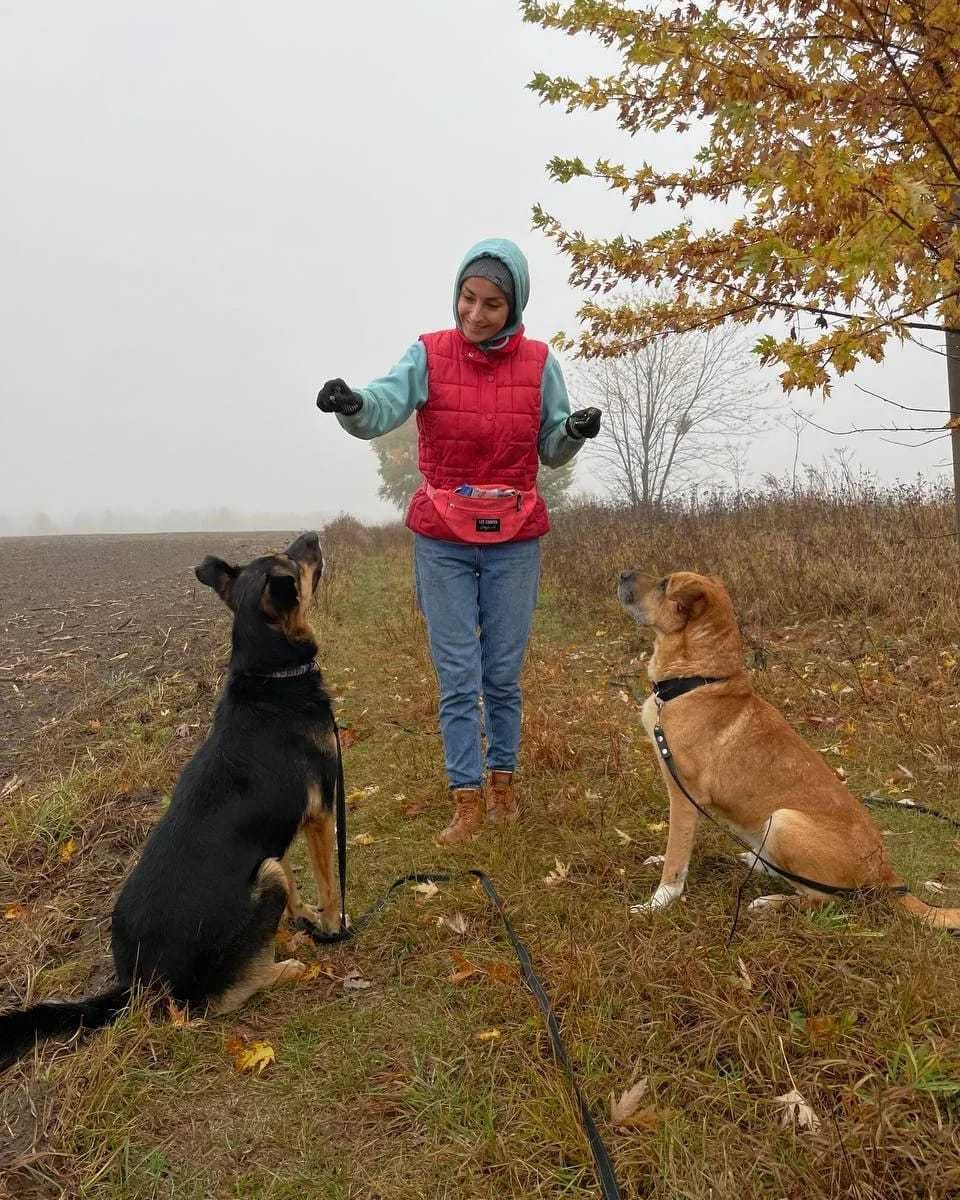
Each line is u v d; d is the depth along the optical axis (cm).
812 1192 175
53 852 371
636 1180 183
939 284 284
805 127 270
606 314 432
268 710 296
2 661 781
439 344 364
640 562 984
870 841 290
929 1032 217
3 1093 222
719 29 312
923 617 692
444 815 411
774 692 576
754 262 279
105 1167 195
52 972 284
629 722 539
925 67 304
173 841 264
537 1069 215
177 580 1405
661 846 368
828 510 1136
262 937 261
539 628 894
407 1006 257
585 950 260
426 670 692
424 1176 190
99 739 539
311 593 349
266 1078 228
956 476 521
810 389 298
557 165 428
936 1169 175
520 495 377
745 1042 217
